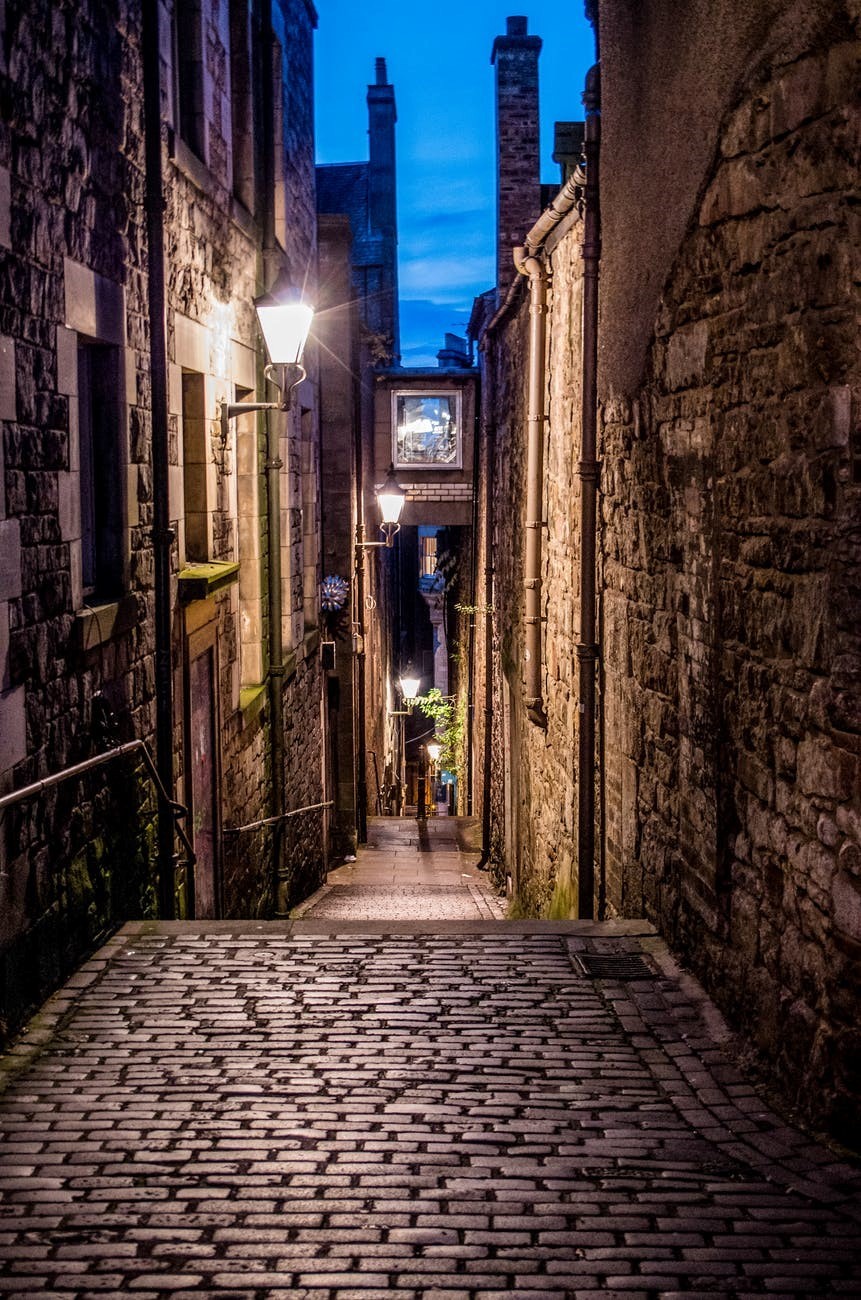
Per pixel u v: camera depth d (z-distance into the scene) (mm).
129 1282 3172
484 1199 3646
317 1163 3869
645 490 6602
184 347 7750
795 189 4379
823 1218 3553
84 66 5836
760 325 4758
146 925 6266
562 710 9188
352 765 16516
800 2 4316
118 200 6410
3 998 4820
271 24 10688
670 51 5898
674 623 6047
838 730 4094
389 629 27750
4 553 4816
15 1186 3693
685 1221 3527
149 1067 4633
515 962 5859
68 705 5609
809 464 4309
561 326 9203
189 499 8352
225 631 8984
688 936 5766
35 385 5195
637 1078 4617
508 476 13188
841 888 4078
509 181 17141
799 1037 4383
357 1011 5219
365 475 18781
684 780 5859
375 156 29422
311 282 13867
